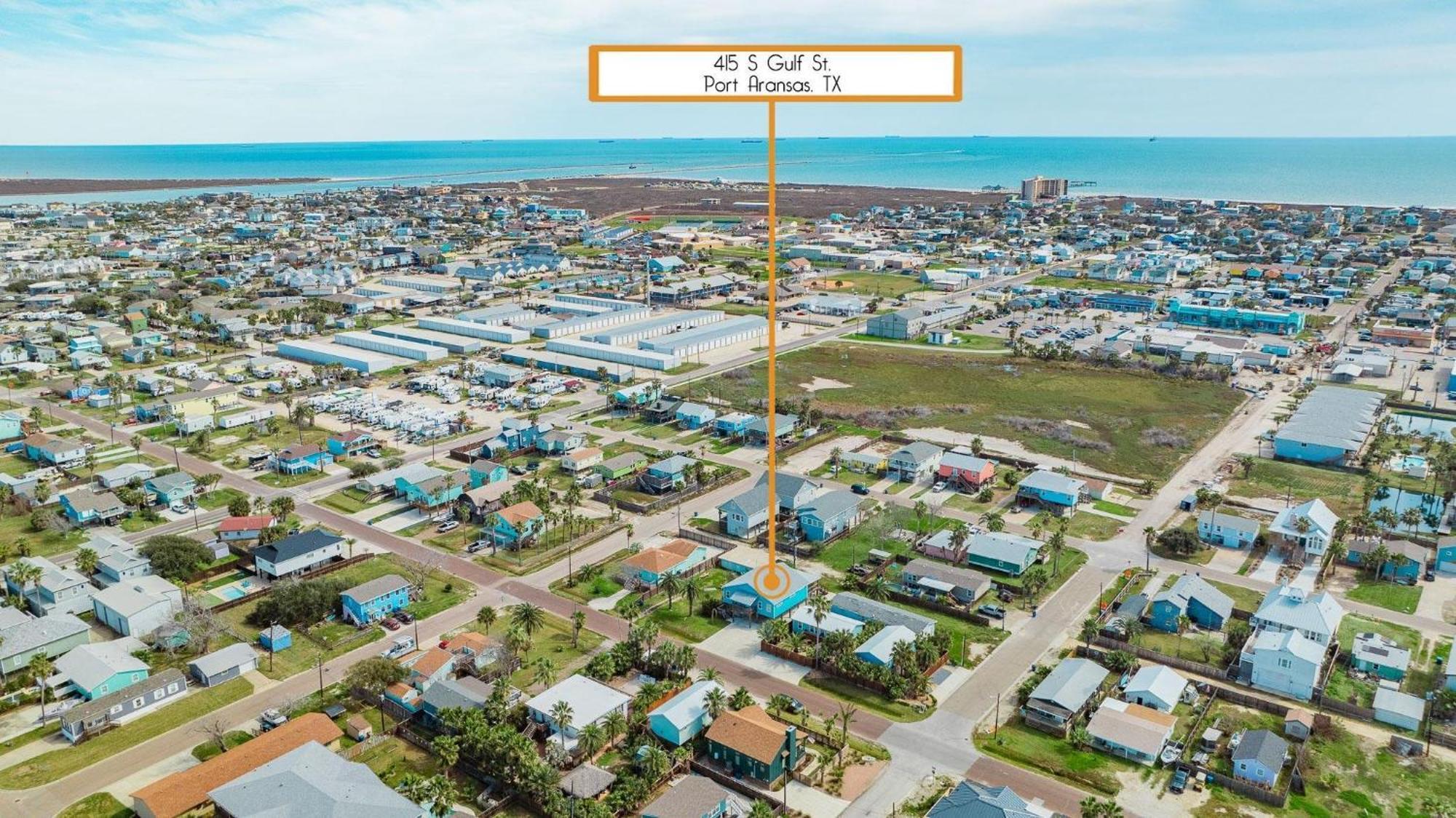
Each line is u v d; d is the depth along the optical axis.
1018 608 108.50
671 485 144.12
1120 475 150.62
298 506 138.50
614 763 80.81
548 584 114.56
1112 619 104.19
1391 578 115.44
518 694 88.75
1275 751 79.19
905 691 90.06
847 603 104.75
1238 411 184.25
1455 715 86.50
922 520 130.75
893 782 78.44
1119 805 75.31
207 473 150.38
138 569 112.00
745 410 179.50
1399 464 150.88
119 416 181.38
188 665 95.00
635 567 113.38
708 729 81.75
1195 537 122.94
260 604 105.75
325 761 75.38
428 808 71.88
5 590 111.69
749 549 122.75
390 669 90.50
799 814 74.25
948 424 177.00
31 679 93.19
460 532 129.62
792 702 87.88
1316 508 124.88
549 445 160.88
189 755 82.19
